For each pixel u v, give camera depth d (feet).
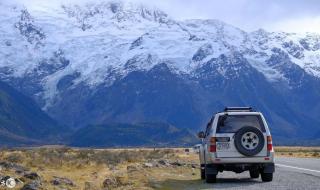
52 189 82.17
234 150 89.86
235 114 91.66
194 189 81.87
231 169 91.45
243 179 100.17
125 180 95.35
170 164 144.46
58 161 148.46
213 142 90.53
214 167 91.25
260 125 91.04
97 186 89.10
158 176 109.09
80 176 111.14
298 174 110.22
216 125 91.25
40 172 114.42
